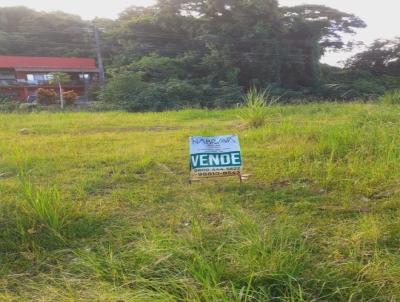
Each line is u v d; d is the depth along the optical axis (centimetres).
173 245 254
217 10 3412
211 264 228
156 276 234
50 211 310
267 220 305
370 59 4325
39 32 4453
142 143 630
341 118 822
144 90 2484
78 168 474
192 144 384
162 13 3603
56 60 3831
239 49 3300
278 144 566
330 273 229
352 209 325
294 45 3675
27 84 3638
